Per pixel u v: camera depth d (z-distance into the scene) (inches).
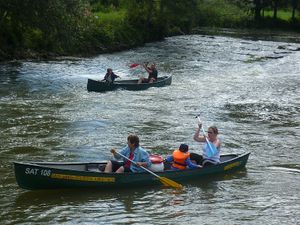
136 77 1155.9
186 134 658.8
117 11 2094.0
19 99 837.8
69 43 1221.7
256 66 1396.4
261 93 987.9
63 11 1161.4
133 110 787.4
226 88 1032.2
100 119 721.0
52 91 922.7
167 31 2151.8
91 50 1535.4
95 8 2086.6
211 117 767.1
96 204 422.3
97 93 919.0
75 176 436.1
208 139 514.0
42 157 546.9
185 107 829.2
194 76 1182.9
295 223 400.2
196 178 490.0
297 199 452.1
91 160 543.2
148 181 464.8
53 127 669.9
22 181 420.5
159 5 2028.8
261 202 442.3
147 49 1739.7
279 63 1478.8
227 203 437.4
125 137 635.5
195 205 430.6
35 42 1390.3
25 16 1163.9
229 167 513.0
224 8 3048.7
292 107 864.3
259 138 659.4
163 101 870.4
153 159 473.1
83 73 1170.6
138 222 392.8
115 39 1699.1
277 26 3014.3
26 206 414.9
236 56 1615.4
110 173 445.1
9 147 577.6
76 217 397.4
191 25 2448.3
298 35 2583.7
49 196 434.9
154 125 699.4
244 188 475.2
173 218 402.3
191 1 2146.9
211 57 1571.1
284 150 607.2
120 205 422.9
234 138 655.1
